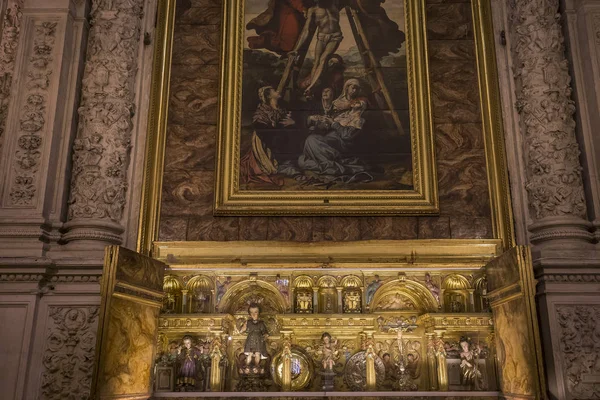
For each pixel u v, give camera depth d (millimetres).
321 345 5520
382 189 5980
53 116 5750
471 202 5965
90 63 6070
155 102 6273
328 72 6375
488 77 6320
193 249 5789
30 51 5961
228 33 6496
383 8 6590
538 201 5648
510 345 5027
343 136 6164
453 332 5535
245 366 5395
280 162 6098
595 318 5133
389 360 5539
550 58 5992
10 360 5008
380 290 5684
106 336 4609
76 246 5441
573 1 6258
